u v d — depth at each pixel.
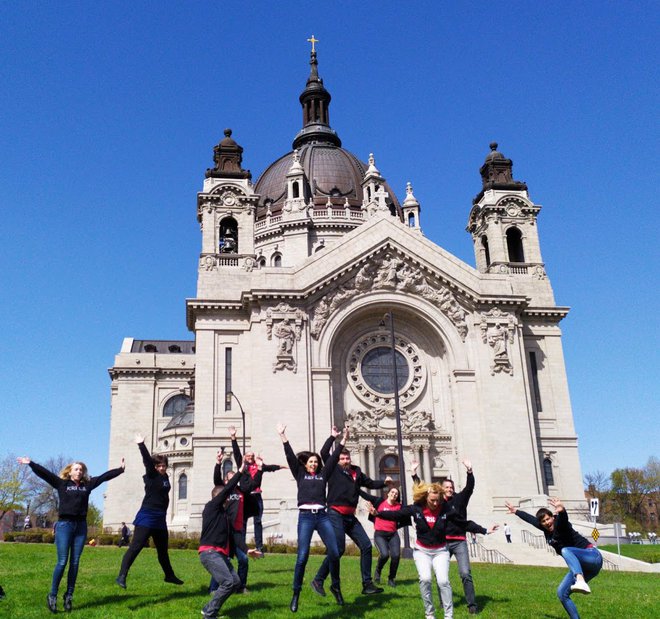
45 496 127.75
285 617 15.87
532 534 52.53
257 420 59.56
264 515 55.94
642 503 133.25
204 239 67.56
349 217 89.50
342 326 63.81
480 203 75.31
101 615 15.77
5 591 18.61
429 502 15.57
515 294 65.38
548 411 66.62
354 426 61.78
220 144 72.50
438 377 65.44
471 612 16.86
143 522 18.80
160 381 91.62
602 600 18.97
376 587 18.86
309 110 109.25
